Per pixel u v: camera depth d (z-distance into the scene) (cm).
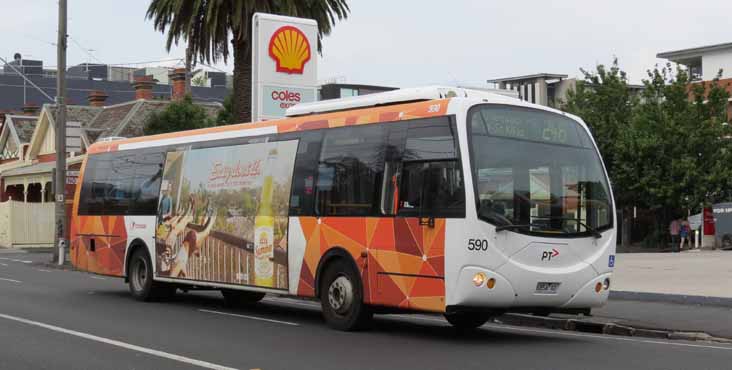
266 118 2405
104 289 2194
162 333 1340
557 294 1266
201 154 1772
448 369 1020
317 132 1495
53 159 5466
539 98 6188
